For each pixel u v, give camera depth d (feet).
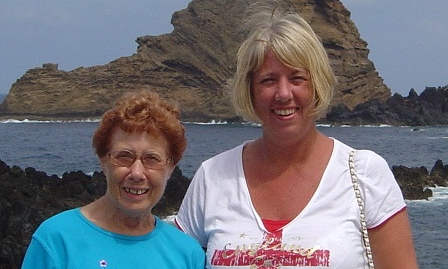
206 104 456.86
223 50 465.47
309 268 12.96
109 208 13.04
